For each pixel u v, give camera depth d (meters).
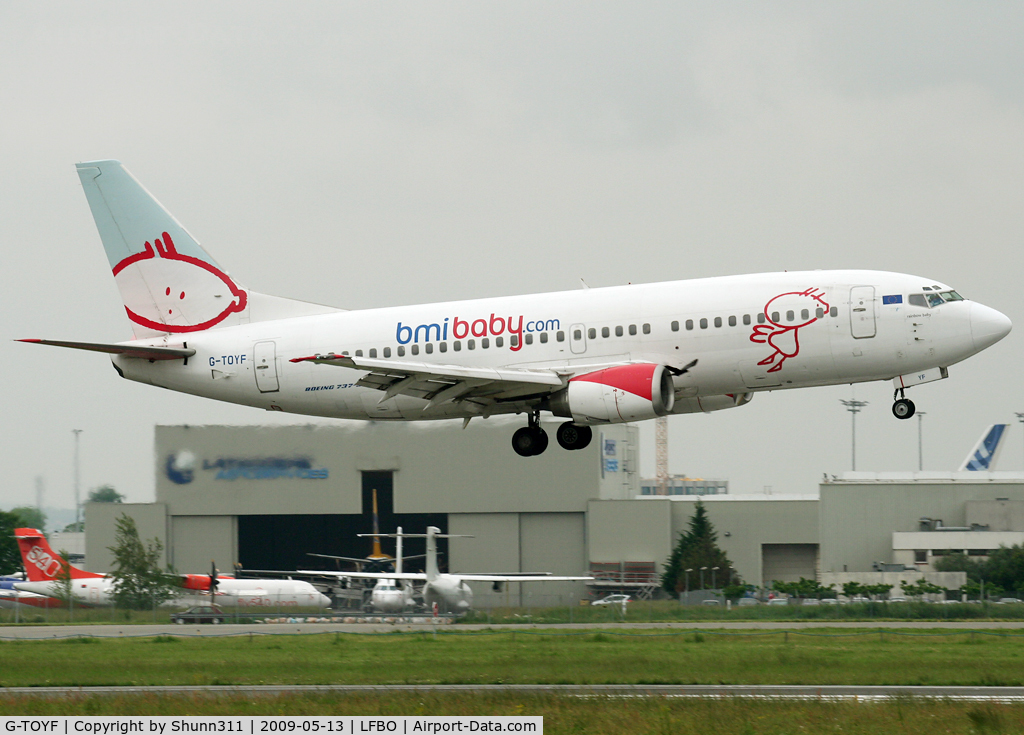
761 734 75.38
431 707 85.19
